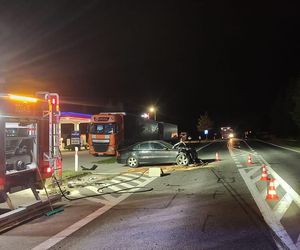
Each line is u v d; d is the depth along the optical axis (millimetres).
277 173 17969
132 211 10242
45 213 10031
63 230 8453
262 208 10141
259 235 7652
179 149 22359
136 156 22547
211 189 13547
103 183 15867
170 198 12008
